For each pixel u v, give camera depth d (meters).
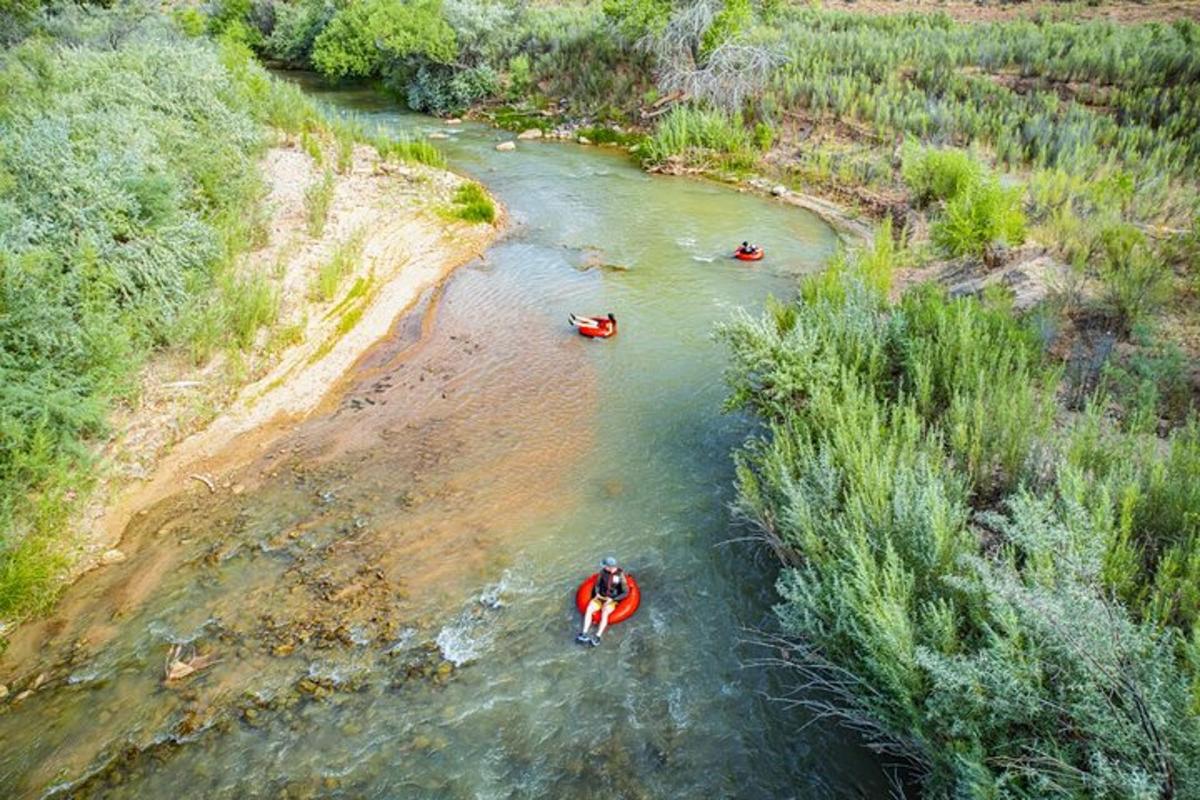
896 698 6.07
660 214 22.27
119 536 10.04
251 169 18.33
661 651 8.32
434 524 10.23
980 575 6.38
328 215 19.00
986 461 8.72
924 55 28.39
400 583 9.26
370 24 34.81
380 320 15.40
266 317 14.23
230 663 8.20
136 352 12.25
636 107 31.11
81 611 8.89
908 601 6.35
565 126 31.28
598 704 7.73
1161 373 10.52
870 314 12.37
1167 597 6.12
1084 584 5.52
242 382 12.95
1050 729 5.21
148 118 16.56
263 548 9.82
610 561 8.59
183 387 12.51
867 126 25.97
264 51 46.41
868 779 6.83
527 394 13.26
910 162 21.08
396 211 20.03
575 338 15.14
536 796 6.88
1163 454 8.85
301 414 12.62
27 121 15.70
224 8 46.53
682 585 9.19
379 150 24.27
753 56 28.28
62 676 8.09
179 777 7.07
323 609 8.88
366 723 7.55
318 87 38.66
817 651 7.71
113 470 10.85
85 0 29.36
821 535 7.73
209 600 9.02
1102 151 21.36
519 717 7.62
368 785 6.98
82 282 11.89
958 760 5.23
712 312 16.23
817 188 23.84
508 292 17.06
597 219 21.73
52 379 10.55
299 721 7.58
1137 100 22.72
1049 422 8.89
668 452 11.70
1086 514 6.24
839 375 10.90
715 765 7.09
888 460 7.84
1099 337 12.01
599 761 7.17
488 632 8.59
